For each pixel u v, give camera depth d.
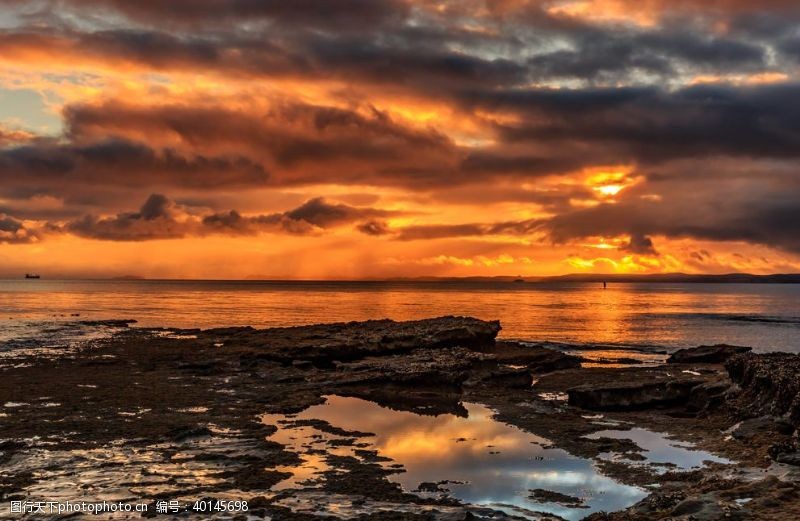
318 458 21.55
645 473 20.31
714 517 14.68
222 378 38.59
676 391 32.12
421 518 15.41
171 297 192.12
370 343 49.38
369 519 15.35
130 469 19.44
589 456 22.39
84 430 24.33
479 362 41.69
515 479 19.67
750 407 27.67
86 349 52.25
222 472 19.52
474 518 15.54
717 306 156.12
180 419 26.70
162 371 40.81
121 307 130.62
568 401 32.94
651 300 196.62
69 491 17.23
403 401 33.12
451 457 22.06
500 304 160.88
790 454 20.17
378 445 23.58
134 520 15.06
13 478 18.34
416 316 109.06
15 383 35.28
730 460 21.70
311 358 46.34
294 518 15.38
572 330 84.62
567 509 17.16
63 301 155.75
